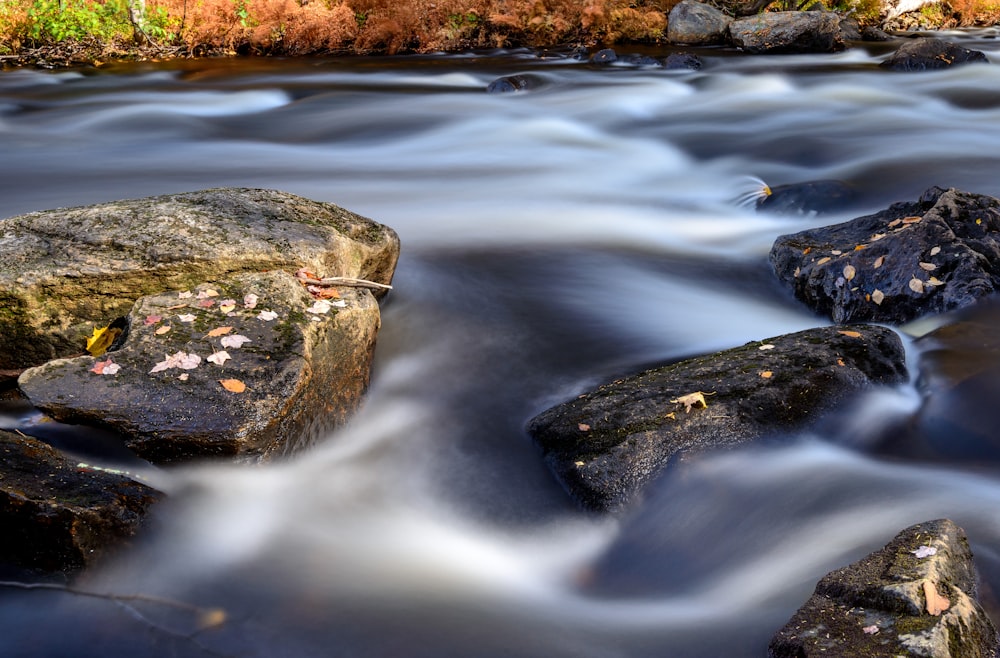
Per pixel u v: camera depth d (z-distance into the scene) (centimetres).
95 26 1057
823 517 262
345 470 288
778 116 692
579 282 389
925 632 214
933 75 846
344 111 747
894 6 1377
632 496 269
